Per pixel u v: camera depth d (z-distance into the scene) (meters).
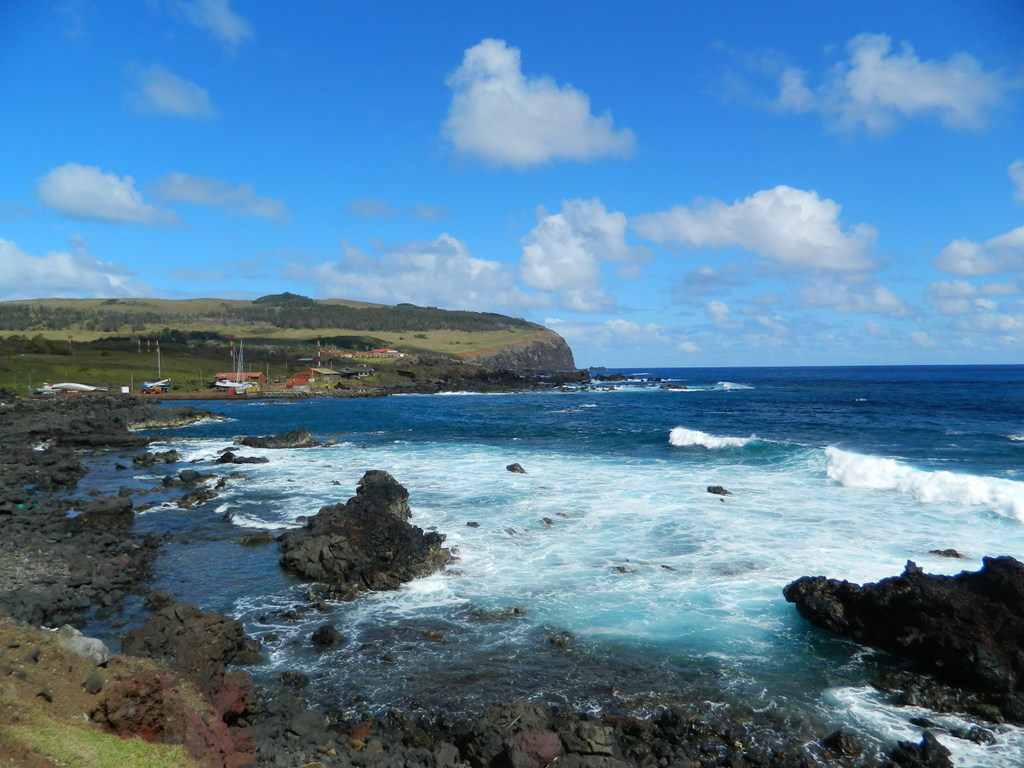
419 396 127.31
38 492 33.41
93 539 24.05
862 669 14.35
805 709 12.81
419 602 18.27
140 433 63.88
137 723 9.41
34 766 7.63
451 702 13.13
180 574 20.89
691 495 29.38
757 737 11.92
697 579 19.28
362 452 46.91
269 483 35.03
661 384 161.88
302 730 11.83
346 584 19.47
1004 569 14.69
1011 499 24.62
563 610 17.44
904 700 13.09
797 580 17.52
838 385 148.25
